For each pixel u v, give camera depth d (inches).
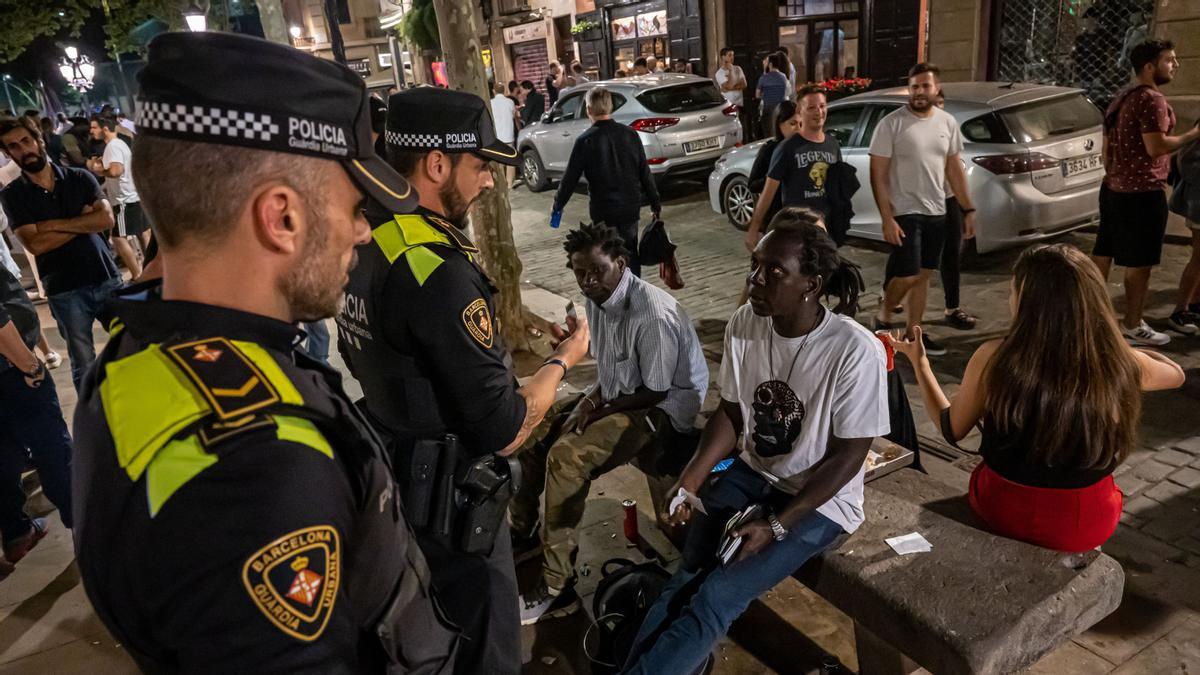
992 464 85.9
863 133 269.6
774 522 78.5
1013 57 373.4
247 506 29.8
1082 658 95.0
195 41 32.4
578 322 83.7
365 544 36.7
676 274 205.8
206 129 32.2
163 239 34.5
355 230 38.7
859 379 78.3
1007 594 77.2
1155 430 146.9
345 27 919.0
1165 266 234.5
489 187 76.1
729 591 79.7
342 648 33.6
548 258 319.0
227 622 29.5
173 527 29.1
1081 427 77.3
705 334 216.2
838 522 82.7
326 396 36.8
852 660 98.3
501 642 70.3
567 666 100.2
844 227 186.9
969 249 238.1
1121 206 176.4
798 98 180.9
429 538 67.8
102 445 31.7
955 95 245.0
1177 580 108.0
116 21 696.4
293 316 37.4
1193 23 299.3
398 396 68.2
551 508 104.7
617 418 105.5
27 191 162.2
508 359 74.5
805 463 84.0
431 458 67.8
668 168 383.6
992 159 227.8
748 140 557.6
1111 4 336.8
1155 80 170.6
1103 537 83.0
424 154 70.1
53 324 277.1
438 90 71.2
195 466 29.5
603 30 647.8
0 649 111.5
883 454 104.2
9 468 129.6
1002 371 81.3
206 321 33.7
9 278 133.6
